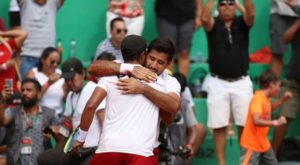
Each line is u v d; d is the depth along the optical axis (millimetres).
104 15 30797
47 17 27859
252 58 30062
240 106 25125
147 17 30641
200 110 27219
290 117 26594
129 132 15555
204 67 29281
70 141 17500
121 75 15953
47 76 25844
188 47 28453
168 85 16266
